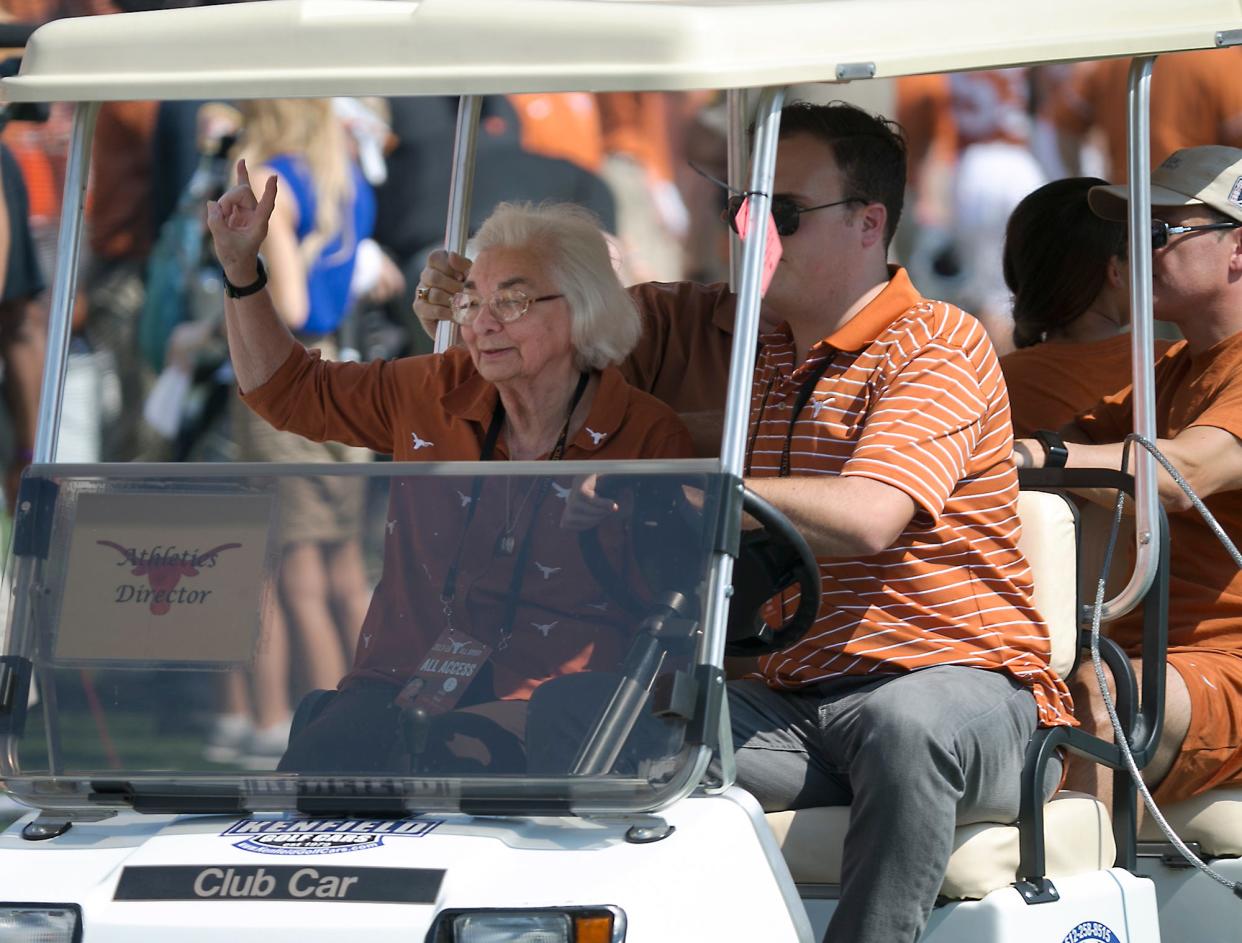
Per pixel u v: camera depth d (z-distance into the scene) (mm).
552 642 10023
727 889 9430
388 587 10320
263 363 13328
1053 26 10492
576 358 12281
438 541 10344
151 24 10141
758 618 10594
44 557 10414
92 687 10258
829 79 9766
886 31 10062
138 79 10016
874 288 12383
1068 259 15172
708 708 9562
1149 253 12180
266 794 10055
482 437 12570
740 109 15258
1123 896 11930
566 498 10203
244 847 9602
